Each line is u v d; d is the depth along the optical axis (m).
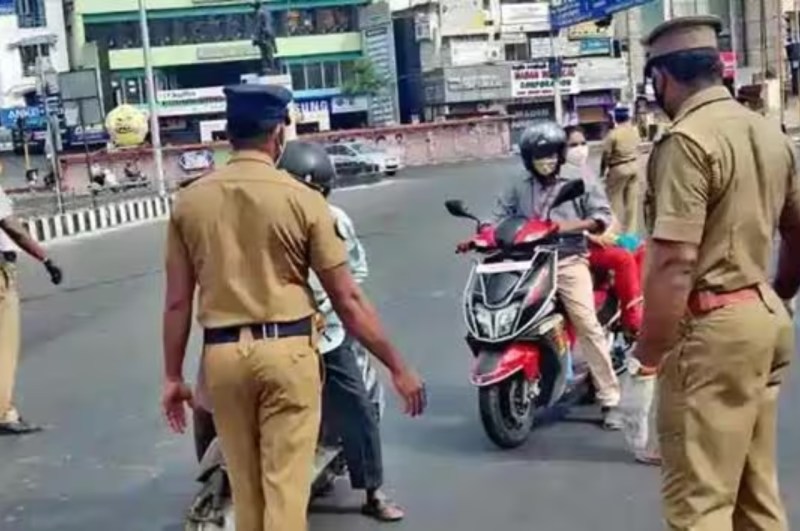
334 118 63.91
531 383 6.28
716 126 3.41
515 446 6.32
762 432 3.65
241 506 3.92
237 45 62.22
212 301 3.84
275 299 3.79
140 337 10.76
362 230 19.98
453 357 8.77
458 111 61.94
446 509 5.40
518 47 62.94
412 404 3.96
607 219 6.42
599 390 6.57
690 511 3.51
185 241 3.91
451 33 62.88
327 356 5.10
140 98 61.81
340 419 5.21
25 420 7.65
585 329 6.41
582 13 35.28
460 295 11.78
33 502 5.90
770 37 61.16
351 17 64.25
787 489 5.30
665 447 3.59
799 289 3.91
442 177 40.53
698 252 3.42
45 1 59.41
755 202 3.43
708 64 3.47
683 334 3.48
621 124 13.27
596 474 5.79
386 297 11.93
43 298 14.22
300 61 63.34
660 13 61.28
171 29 62.06
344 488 5.70
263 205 3.80
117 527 5.45
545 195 6.46
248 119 3.88
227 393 3.82
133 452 6.76
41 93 39.94
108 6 61.41
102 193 35.22
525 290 6.09
